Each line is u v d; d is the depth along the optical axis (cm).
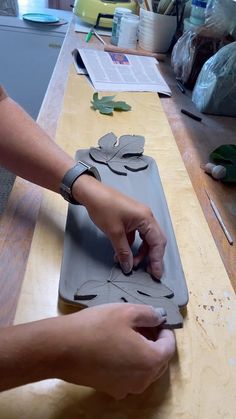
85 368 33
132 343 35
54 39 168
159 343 37
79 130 80
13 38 167
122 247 48
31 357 32
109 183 63
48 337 33
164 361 36
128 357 34
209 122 94
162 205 60
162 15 126
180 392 38
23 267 48
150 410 36
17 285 45
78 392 36
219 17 103
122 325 35
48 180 55
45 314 43
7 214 55
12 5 169
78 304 43
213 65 94
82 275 47
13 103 59
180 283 47
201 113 98
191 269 51
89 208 51
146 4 128
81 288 44
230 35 107
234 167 72
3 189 165
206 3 110
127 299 43
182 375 39
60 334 33
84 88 99
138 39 137
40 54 172
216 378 39
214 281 50
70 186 53
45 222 55
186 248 54
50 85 97
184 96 107
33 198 59
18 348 32
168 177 69
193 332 43
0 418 34
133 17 133
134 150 71
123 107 92
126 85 104
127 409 36
